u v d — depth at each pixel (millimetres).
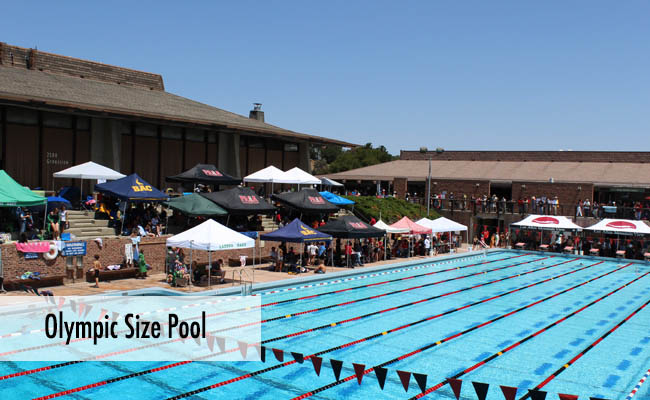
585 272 29875
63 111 24500
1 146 24547
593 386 11641
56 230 20547
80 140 27500
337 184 39969
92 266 20828
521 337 15516
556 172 48562
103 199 25031
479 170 51812
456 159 58469
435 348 14188
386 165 57469
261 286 21109
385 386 11250
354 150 90562
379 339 14844
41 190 24656
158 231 24250
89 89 30266
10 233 20344
